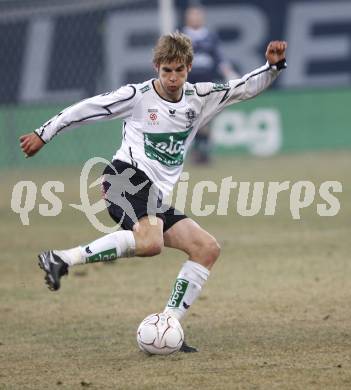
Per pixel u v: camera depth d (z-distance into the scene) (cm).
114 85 7725
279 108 8006
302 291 2966
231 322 2538
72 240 4178
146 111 2161
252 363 2042
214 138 7906
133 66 7762
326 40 8288
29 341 2361
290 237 4109
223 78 6900
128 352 2202
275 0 8212
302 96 8056
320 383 1853
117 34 7738
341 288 2992
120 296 2989
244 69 8200
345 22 8275
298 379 1888
